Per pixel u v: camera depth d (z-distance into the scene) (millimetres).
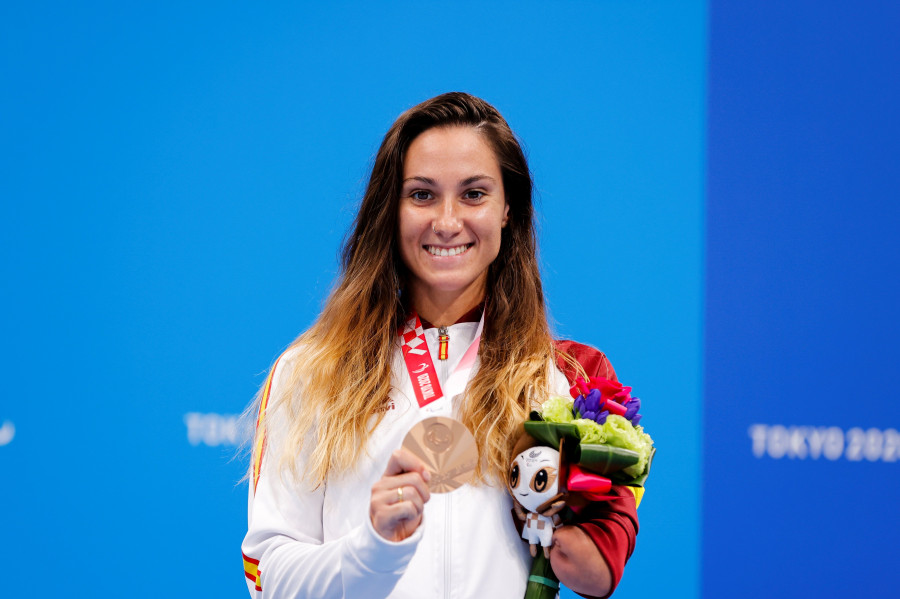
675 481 10625
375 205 5980
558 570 5160
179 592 10711
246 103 11102
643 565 10570
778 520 10664
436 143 5672
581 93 10984
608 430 5141
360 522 5418
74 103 11133
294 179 11008
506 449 5520
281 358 6125
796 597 10617
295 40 11141
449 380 5773
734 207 10859
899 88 10922
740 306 10797
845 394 10773
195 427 10828
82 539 10797
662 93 10961
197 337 10898
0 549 10812
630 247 10828
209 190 11031
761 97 10945
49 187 11078
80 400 10898
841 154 10891
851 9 10953
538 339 6039
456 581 5297
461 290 5996
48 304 10977
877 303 10820
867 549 10688
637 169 10891
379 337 5891
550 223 10828
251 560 5469
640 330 10750
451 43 11109
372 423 5641
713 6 10984
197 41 11156
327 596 4777
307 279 10883
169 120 11102
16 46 11180
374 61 11117
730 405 10711
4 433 10906
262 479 5617
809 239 10844
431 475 4914
